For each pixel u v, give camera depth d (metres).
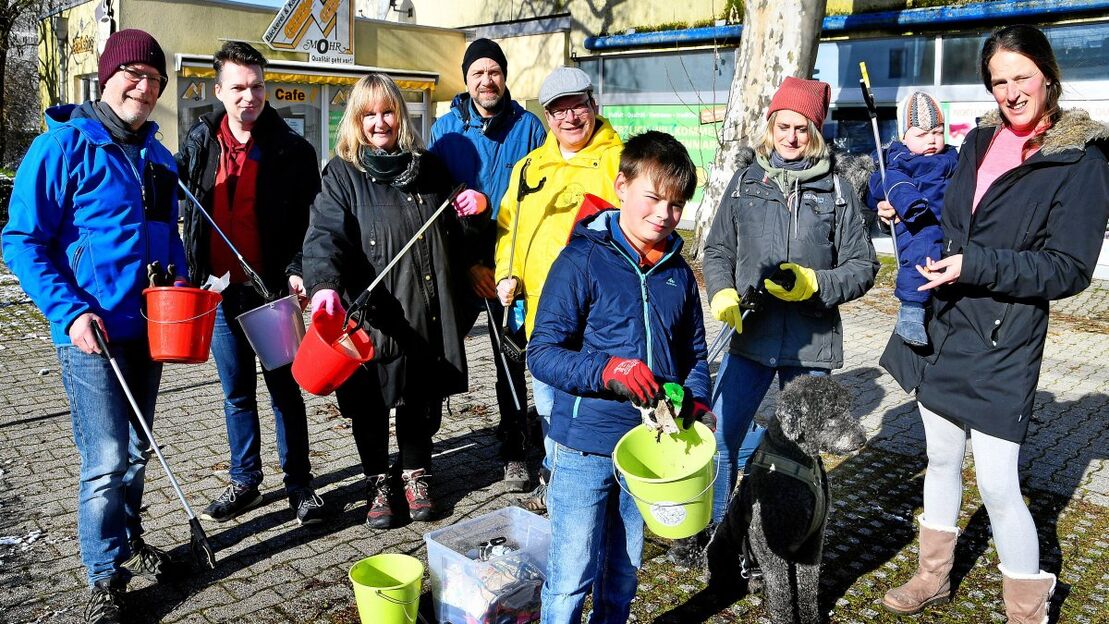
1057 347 7.64
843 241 3.63
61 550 3.89
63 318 3.13
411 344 3.98
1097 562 3.90
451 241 4.23
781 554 3.18
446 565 3.29
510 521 3.59
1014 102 3.01
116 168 3.31
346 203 3.91
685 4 13.66
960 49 11.34
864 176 4.04
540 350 2.71
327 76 15.09
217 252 4.07
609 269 2.74
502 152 4.64
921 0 11.49
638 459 2.71
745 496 3.34
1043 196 2.98
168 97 14.05
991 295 3.12
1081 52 10.41
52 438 5.23
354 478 4.73
